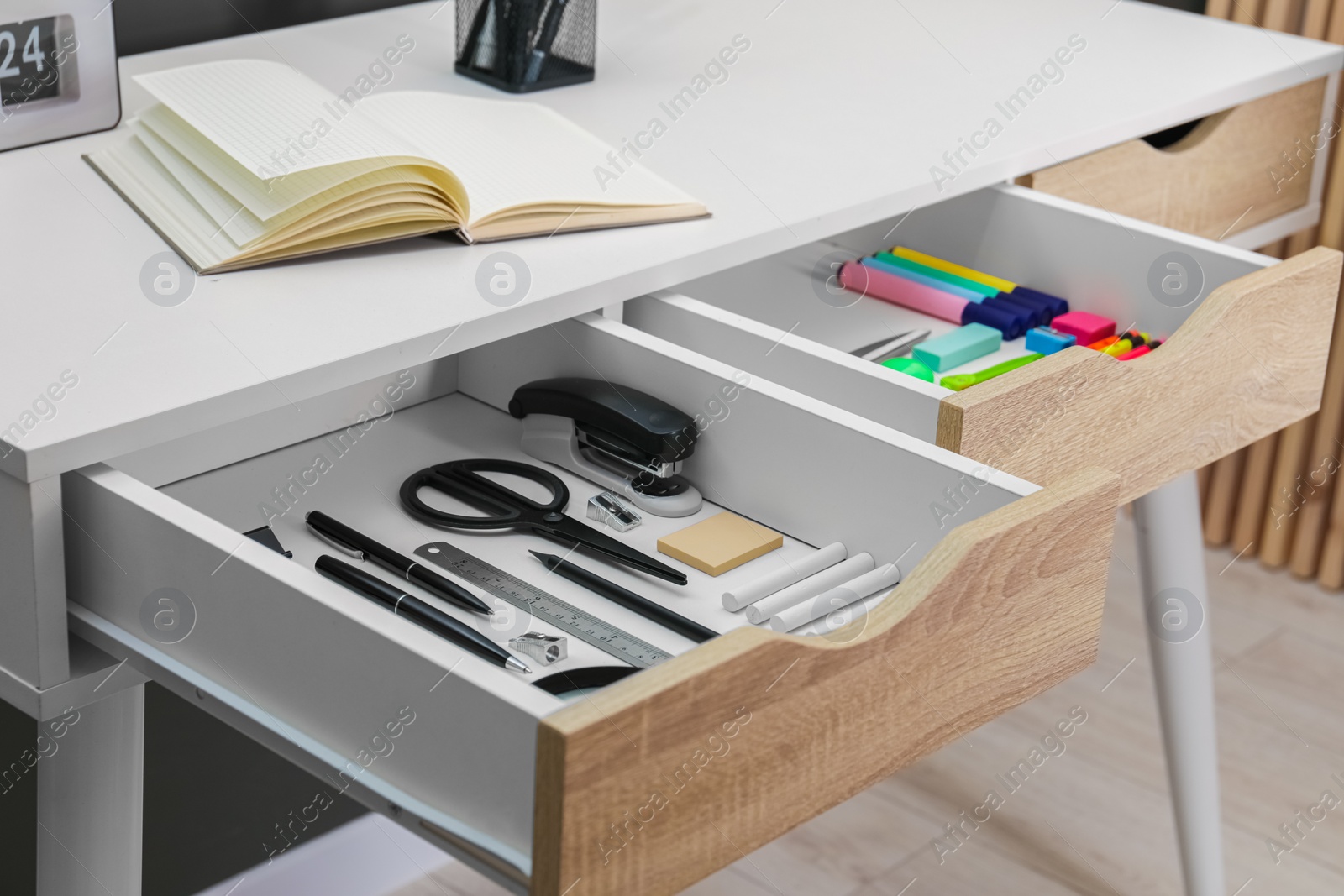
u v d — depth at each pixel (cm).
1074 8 166
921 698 71
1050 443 92
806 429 84
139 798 99
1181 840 146
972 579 70
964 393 87
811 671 64
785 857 153
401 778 65
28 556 73
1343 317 196
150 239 96
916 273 125
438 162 96
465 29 131
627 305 104
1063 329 116
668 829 61
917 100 131
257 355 80
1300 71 145
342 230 94
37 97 109
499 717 59
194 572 71
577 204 100
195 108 103
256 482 95
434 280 92
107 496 73
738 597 80
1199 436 104
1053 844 157
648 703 57
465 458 98
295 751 68
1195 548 139
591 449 96
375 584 77
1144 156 134
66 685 76
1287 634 197
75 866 100
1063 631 78
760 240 101
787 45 148
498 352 104
